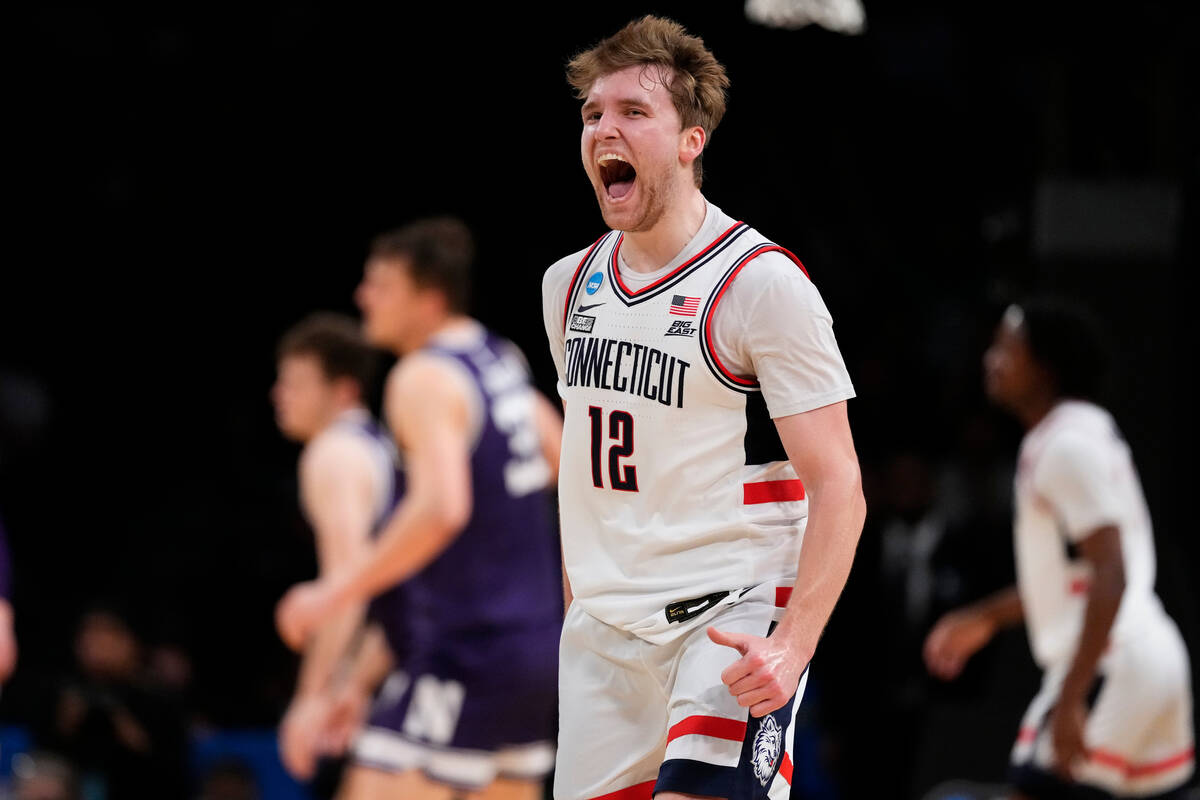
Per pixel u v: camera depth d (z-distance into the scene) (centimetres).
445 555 1255
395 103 3222
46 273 3328
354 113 3238
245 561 2566
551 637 1287
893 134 2939
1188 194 1795
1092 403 1198
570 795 747
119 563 2770
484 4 3142
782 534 707
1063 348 1188
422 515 1212
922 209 2922
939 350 2731
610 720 738
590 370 721
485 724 1243
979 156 2903
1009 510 2023
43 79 3281
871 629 1975
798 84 2914
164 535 2627
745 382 691
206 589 2531
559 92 3159
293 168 3275
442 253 1309
